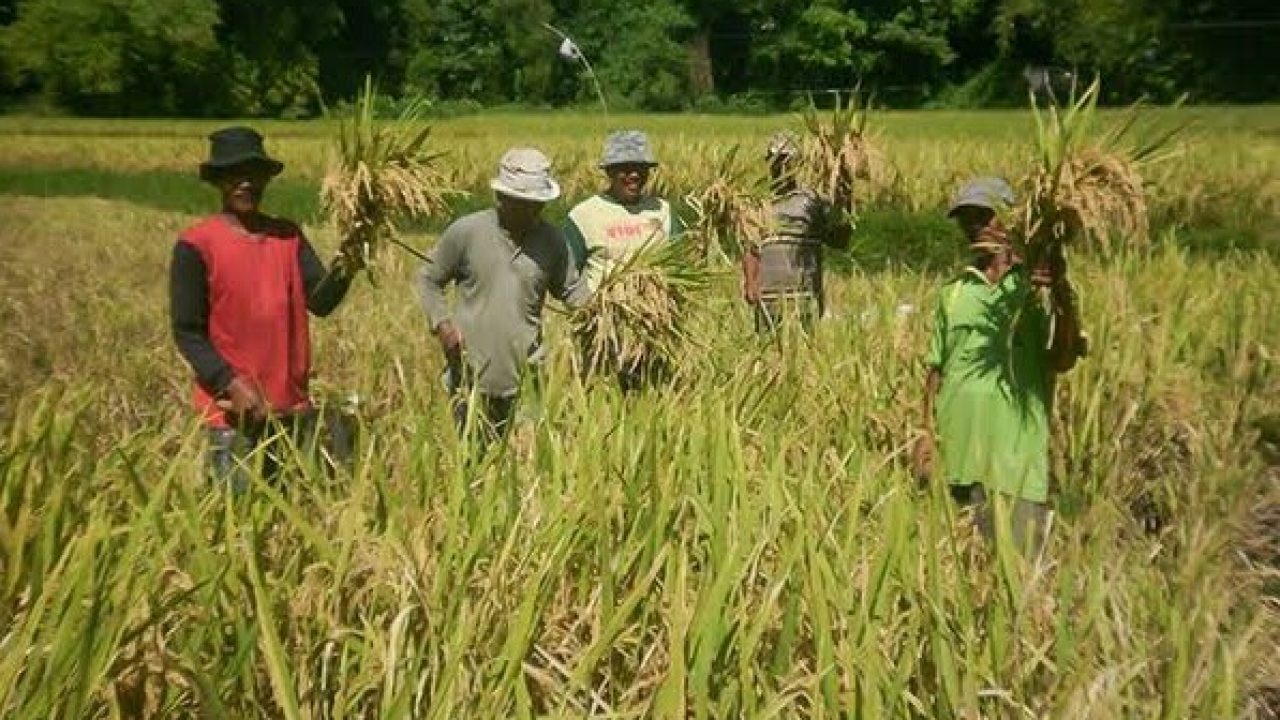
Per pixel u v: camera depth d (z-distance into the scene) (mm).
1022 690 4344
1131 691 4289
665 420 5758
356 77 80750
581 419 5941
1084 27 60312
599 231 8352
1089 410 7598
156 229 22562
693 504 5027
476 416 5734
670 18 73625
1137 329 9023
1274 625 5500
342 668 4188
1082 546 5898
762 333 8820
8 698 3750
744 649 4156
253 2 77062
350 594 4582
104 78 73750
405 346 10297
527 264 7426
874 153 9750
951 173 25578
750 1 74688
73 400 6160
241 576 4445
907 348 8281
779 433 6258
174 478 5102
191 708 4176
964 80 76188
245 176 6430
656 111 73500
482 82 76250
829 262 19219
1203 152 25859
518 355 7391
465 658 4301
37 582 4160
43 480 4723
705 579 4551
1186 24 58500
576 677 4203
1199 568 5398
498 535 4844
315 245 18531
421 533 4715
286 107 78125
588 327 7387
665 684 4074
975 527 5430
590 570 4766
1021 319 6621
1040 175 5906
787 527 5035
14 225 22828
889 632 4516
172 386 9477
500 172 7352
